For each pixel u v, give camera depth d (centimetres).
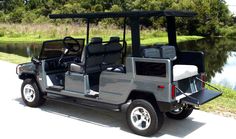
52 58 653
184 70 511
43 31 3194
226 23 5328
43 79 633
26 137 511
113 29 2695
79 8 4497
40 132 532
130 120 520
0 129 544
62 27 3178
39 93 650
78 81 580
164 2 4425
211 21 4706
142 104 500
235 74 1393
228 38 4409
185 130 541
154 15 488
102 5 4578
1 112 632
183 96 507
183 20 4403
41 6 4941
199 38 4328
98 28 2828
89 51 568
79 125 564
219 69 1562
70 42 673
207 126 560
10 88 827
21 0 5650
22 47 2334
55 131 536
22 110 645
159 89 479
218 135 521
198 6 4616
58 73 654
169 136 514
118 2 4450
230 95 813
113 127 554
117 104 531
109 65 619
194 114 625
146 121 505
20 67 676
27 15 4512
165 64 470
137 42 500
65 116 611
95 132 531
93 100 561
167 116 598
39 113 627
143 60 489
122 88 519
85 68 572
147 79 490
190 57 563
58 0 4962
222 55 2267
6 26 3478
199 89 553
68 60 675
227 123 576
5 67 1137
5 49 2192
